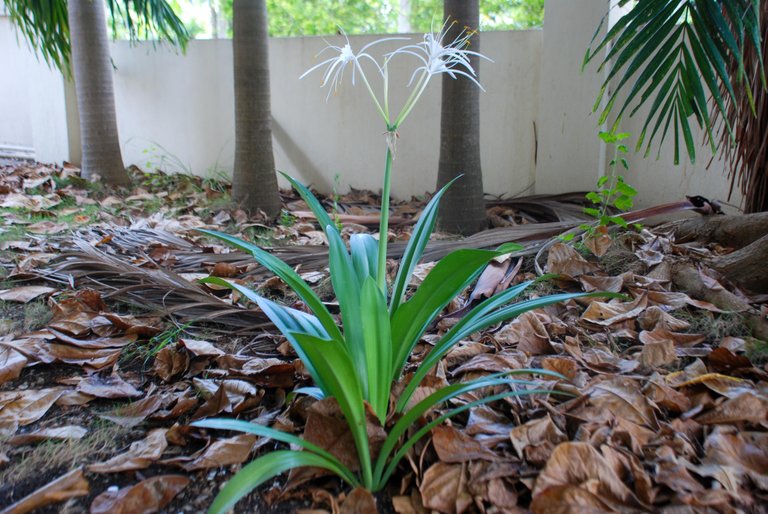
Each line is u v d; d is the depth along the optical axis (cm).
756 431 166
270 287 294
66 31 584
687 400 182
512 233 337
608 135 282
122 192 550
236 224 434
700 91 234
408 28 1054
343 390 139
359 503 142
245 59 449
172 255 338
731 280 262
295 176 578
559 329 236
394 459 152
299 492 153
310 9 1130
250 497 153
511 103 486
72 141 654
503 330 232
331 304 268
